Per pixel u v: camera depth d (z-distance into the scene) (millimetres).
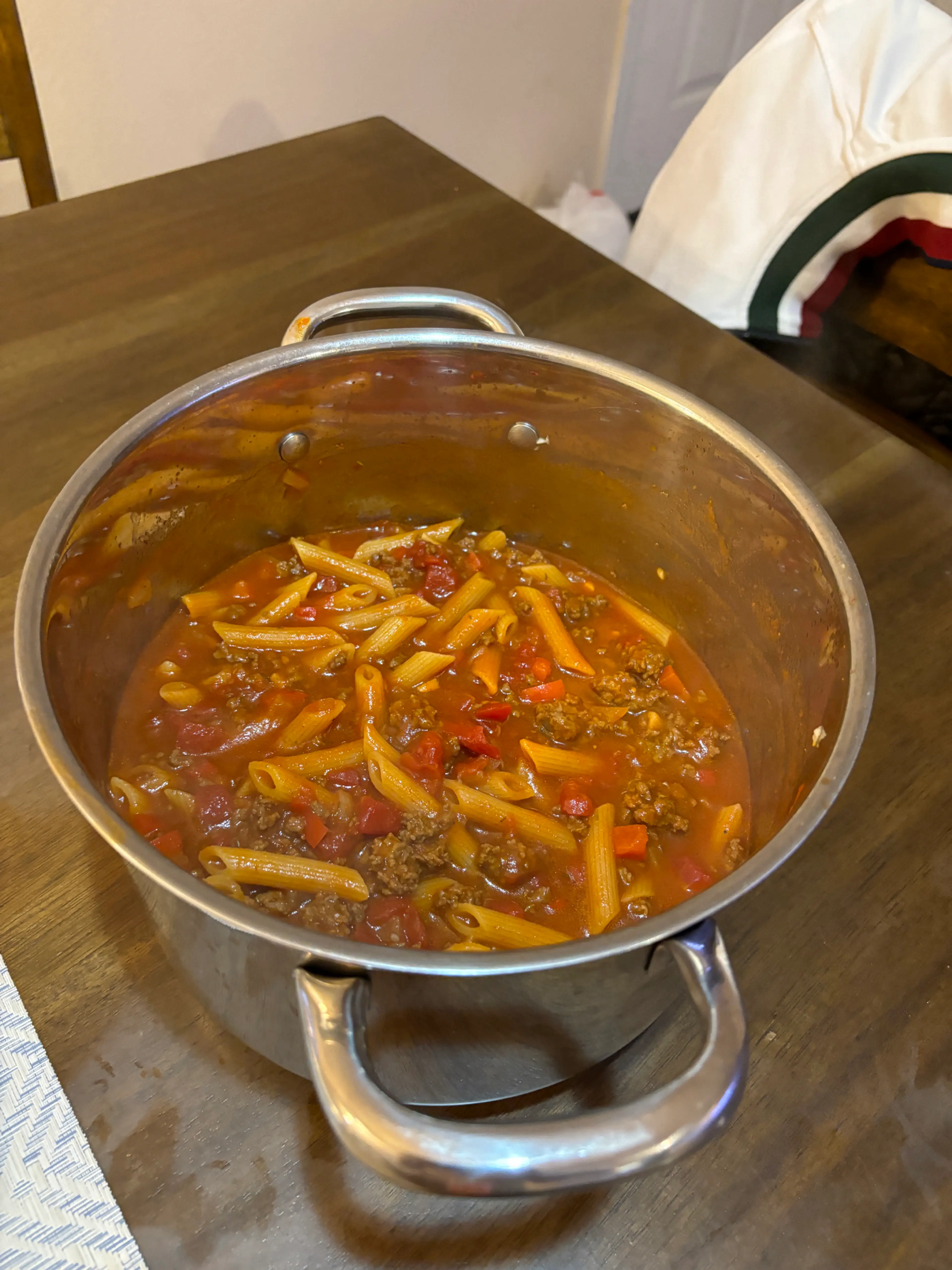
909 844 317
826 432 439
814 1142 256
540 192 1124
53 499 376
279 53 812
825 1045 273
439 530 402
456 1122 198
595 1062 249
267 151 558
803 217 560
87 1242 224
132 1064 251
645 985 214
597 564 405
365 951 179
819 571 283
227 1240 227
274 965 194
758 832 314
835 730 242
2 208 753
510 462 379
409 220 523
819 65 535
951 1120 262
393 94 911
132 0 710
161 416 290
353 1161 240
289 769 326
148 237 493
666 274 615
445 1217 235
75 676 281
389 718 349
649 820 327
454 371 337
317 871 291
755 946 291
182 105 787
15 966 266
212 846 302
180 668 353
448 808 320
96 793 198
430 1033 210
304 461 366
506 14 931
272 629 366
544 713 356
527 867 311
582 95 1064
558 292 490
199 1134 242
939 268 526
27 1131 239
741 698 353
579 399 339
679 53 1100
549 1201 240
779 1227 241
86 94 733
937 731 346
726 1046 186
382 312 340
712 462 323
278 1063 245
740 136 565
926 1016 281
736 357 467
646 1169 175
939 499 419
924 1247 242
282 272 483
